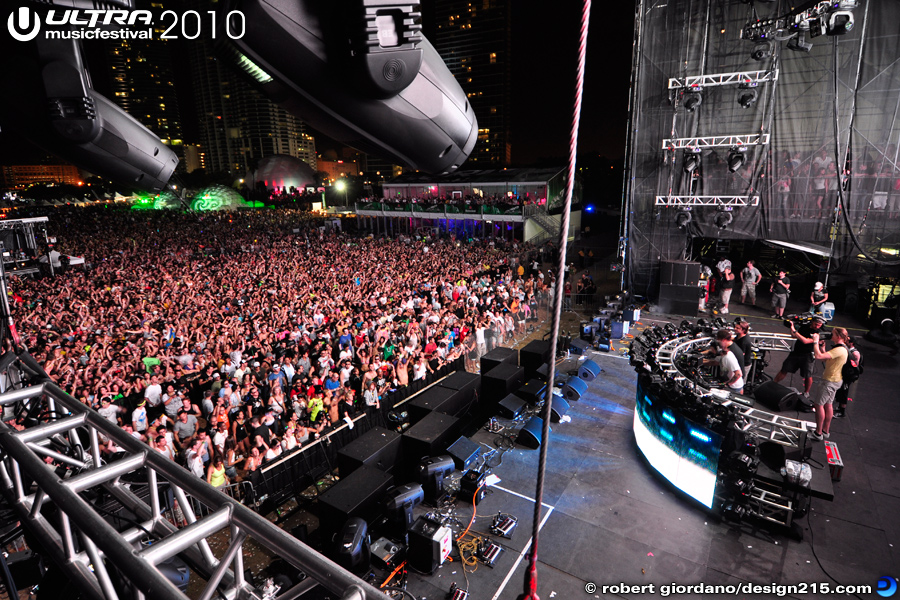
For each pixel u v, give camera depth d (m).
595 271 30.36
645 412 9.44
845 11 12.74
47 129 2.84
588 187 64.88
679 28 17.33
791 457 7.98
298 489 9.91
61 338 14.54
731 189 17.83
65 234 40.97
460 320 16.61
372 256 30.75
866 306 16.95
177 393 11.16
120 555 1.63
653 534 7.68
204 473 9.27
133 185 3.48
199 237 40.84
